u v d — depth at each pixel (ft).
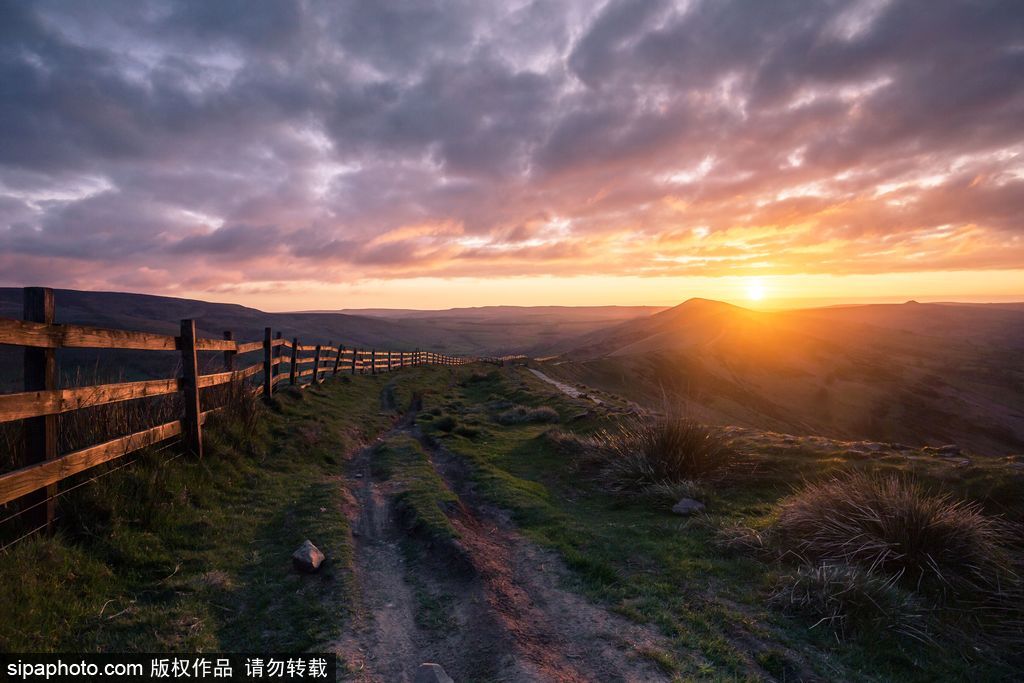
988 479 22.41
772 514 21.97
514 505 24.08
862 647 13.20
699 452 27.09
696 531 20.85
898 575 16.12
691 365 250.37
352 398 56.59
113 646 11.99
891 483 20.08
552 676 11.61
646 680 11.65
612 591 15.94
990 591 15.66
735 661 12.41
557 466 31.89
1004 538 18.99
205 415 26.40
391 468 30.37
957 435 215.51
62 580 13.51
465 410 57.57
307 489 25.21
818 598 14.83
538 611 14.88
